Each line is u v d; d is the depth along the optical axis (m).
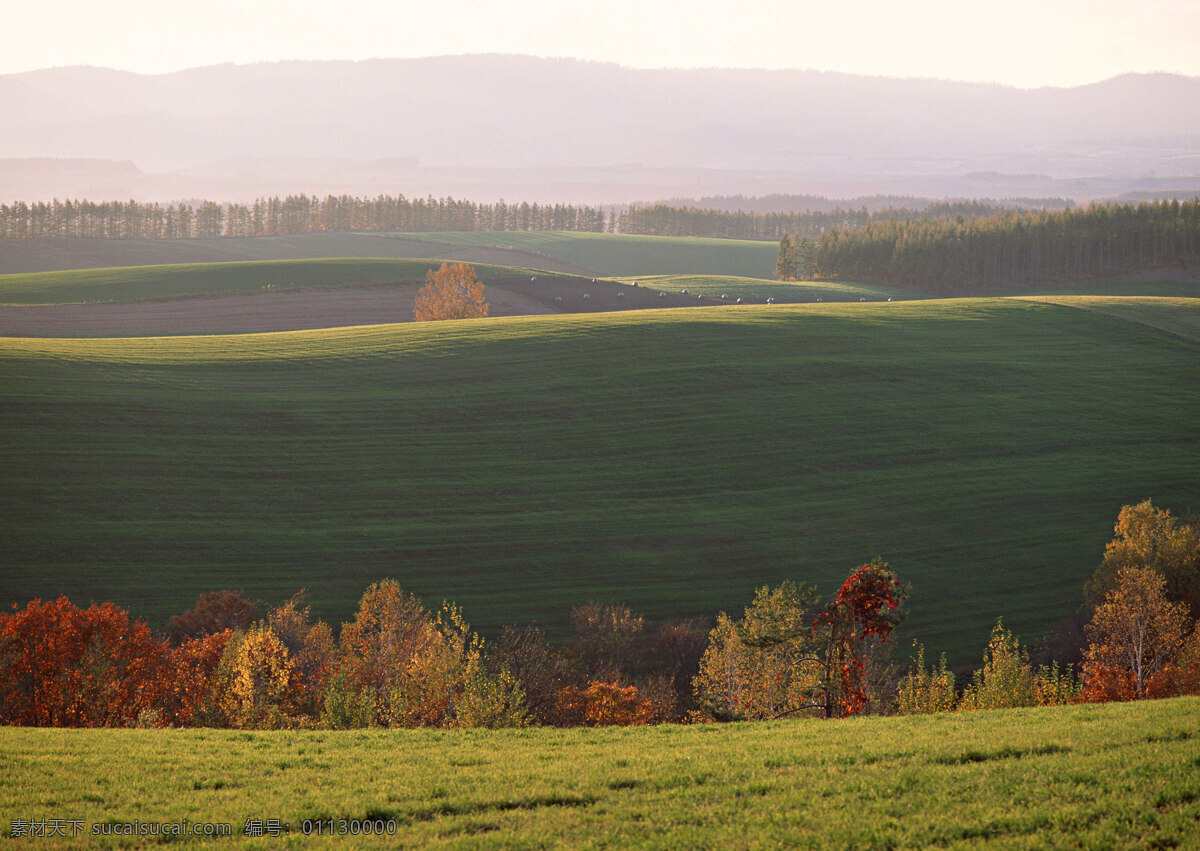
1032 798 12.91
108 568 50.19
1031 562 54.78
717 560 54.78
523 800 14.52
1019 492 63.53
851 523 59.25
